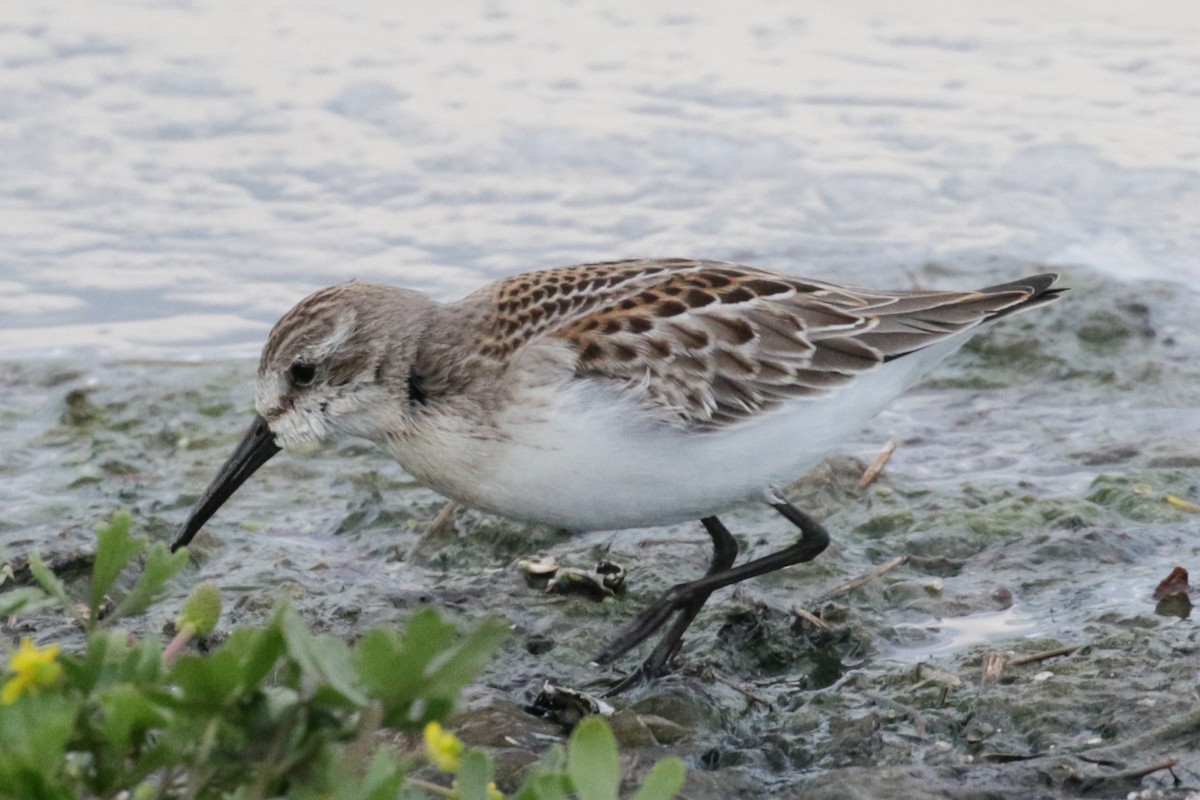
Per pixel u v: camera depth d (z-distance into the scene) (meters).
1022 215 17.72
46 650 6.63
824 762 9.05
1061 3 21.77
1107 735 9.02
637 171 18.48
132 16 21.20
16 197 17.81
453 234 17.31
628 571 11.58
